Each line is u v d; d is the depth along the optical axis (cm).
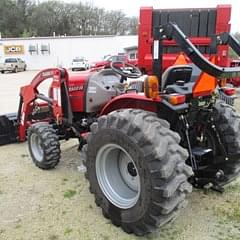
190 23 736
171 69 305
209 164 344
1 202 352
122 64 446
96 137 304
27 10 7006
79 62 3192
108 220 315
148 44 738
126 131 273
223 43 333
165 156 258
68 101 441
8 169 449
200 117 329
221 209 331
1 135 553
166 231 296
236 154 338
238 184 392
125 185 313
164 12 736
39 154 452
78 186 391
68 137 475
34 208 339
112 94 419
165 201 259
